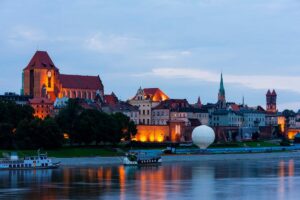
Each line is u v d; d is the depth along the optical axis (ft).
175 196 613.52
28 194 621.31
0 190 652.07
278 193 640.17
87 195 615.57
